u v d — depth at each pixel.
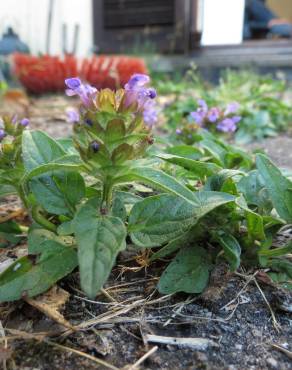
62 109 0.46
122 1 0.82
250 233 0.12
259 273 0.13
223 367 0.10
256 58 0.80
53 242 0.12
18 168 0.13
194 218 0.11
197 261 0.12
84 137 0.11
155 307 0.11
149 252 0.13
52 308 0.11
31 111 0.45
